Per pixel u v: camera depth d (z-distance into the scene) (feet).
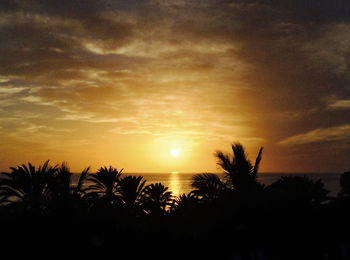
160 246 26.35
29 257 24.97
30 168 36.55
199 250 24.89
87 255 25.31
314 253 21.15
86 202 37.22
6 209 31.14
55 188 35.68
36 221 29.04
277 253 21.70
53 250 25.90
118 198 48.19
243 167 39.06
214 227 27.89
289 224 24.59
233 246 23.58
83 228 29.58
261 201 30.86
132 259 24.73
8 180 34.91
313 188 36.60
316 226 23.72
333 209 26.23
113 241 27.07
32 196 34.91
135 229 29.94
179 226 32.27
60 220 29.68
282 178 39.29
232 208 31.32
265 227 24.64
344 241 21.76
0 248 25.20
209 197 39.96
